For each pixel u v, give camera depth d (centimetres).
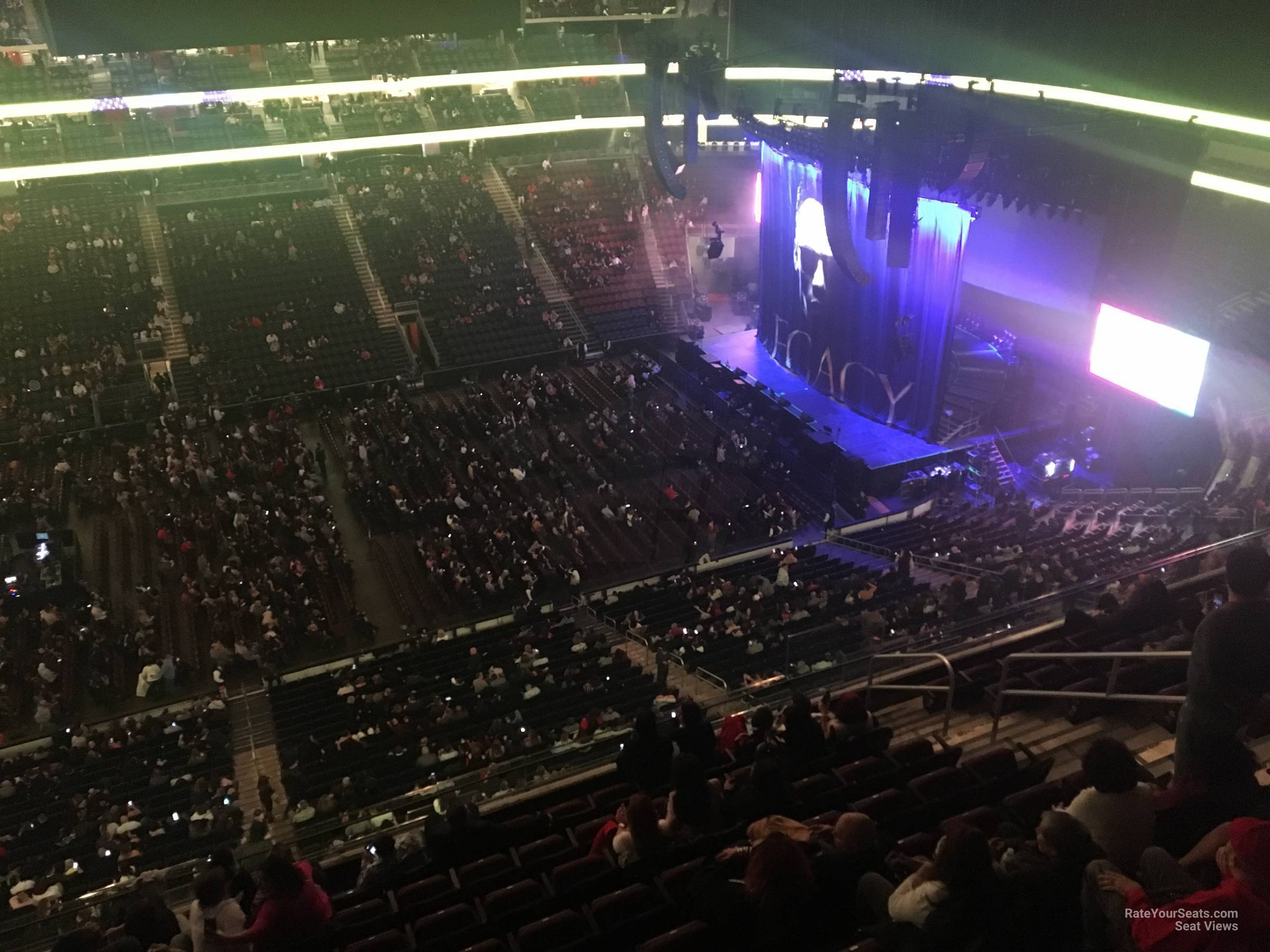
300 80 4878
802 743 1017
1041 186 3412
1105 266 3275
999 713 1137
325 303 4375
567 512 3259
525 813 1205
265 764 2266
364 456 3534
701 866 790
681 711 1154
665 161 3114
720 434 3822
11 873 1847
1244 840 498
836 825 748
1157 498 3045
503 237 4766
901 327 3591
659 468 3641
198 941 811
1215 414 3059
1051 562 2300
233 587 2909
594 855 937
